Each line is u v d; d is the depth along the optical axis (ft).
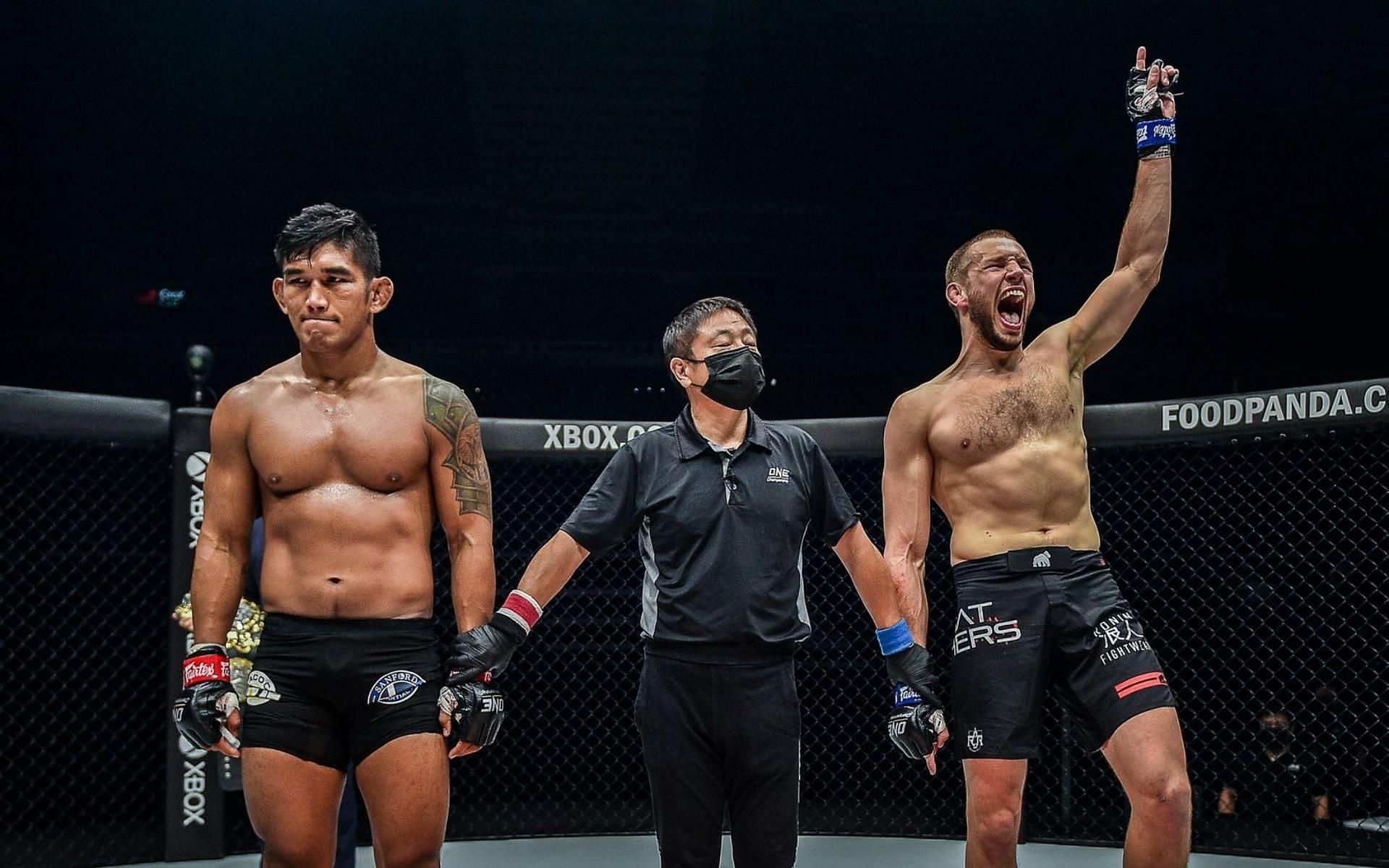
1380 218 28.78
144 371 32.09
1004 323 10.20
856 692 19.29
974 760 9.65
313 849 8.09
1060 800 16.85
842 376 33.58
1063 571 9.75
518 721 20.02
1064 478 9.98
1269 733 15.85
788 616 8.86
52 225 32.42
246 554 8.48
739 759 8.69
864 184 34.96
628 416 33.76
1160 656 18.39
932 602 19.83
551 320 34.78
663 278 35.55
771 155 33.68
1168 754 8.98
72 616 19.15
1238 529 18.58
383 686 8.00
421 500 8.50
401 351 32.81
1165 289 31.94
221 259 33.60
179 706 8.00
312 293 8.07
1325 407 13.75
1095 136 31.68
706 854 8.77
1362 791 15.87
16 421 13.89
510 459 15.78
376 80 29.86
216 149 32.37
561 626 20.42
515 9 26.81
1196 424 14.61
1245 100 29.27
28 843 15.56
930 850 15.56
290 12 27.04
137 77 29.27
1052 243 32.86
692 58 28.55
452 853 15.52
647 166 33.45
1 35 27.07
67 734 18.65
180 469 14.89
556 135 31.76
